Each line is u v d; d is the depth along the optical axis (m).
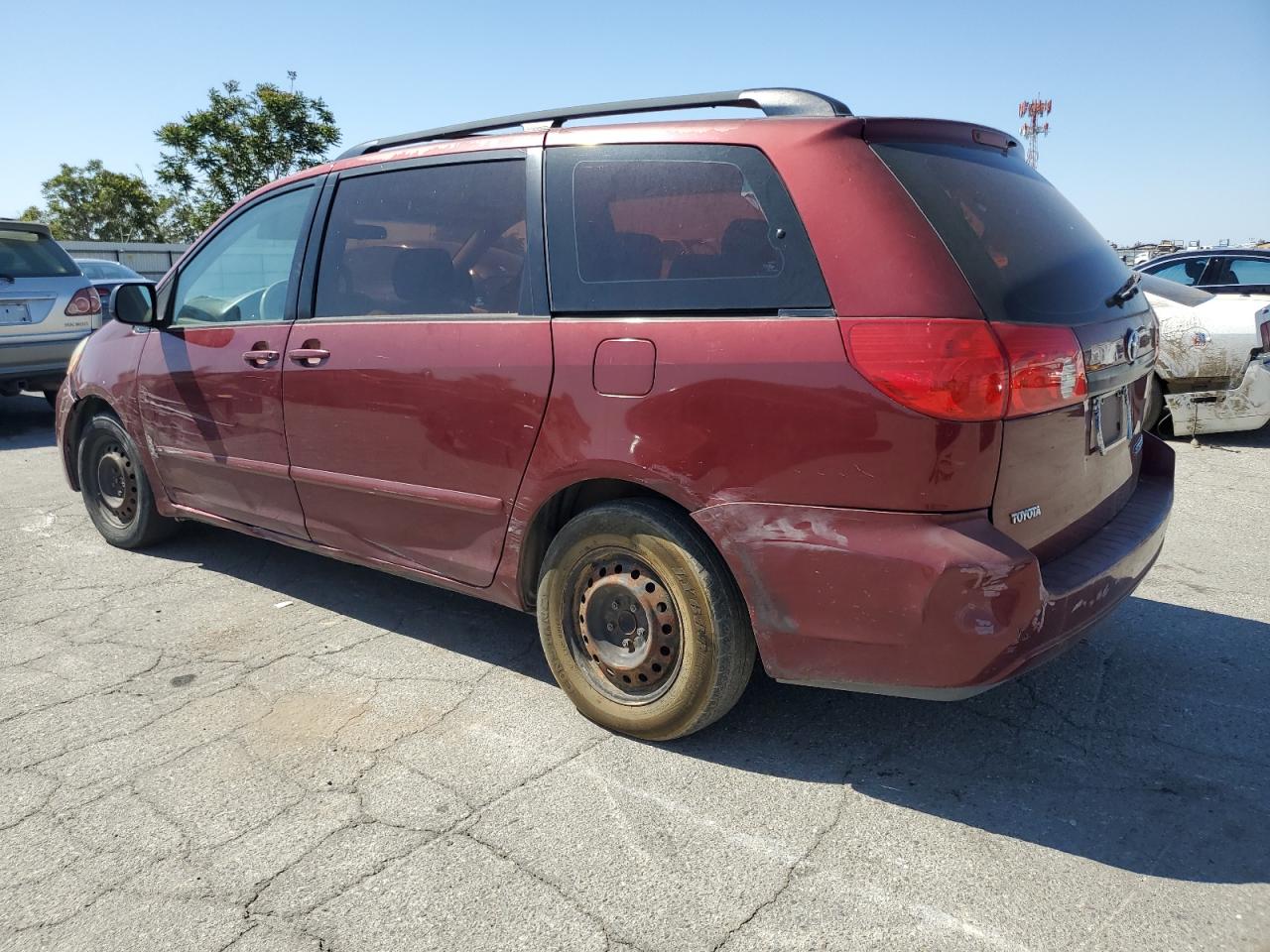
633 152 2.83
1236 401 6.94
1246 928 2.09
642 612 2.84
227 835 2.50
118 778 2.78
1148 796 2.60
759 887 2.26
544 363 2.87
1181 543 4.83
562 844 2.43
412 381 3.22
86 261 14.66
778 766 2.79
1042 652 2.37
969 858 2.35
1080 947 2.04
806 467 2.40
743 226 2.57
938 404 2.23
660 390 2.61
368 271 3.49
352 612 4.06
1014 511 2.40
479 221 3.16
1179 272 9.77
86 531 5.36
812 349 2.38
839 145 2.48
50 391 9.23
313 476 3.65
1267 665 3.38
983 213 2.54
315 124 37.09
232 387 3.92
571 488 2.96
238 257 4.04
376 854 2.41
